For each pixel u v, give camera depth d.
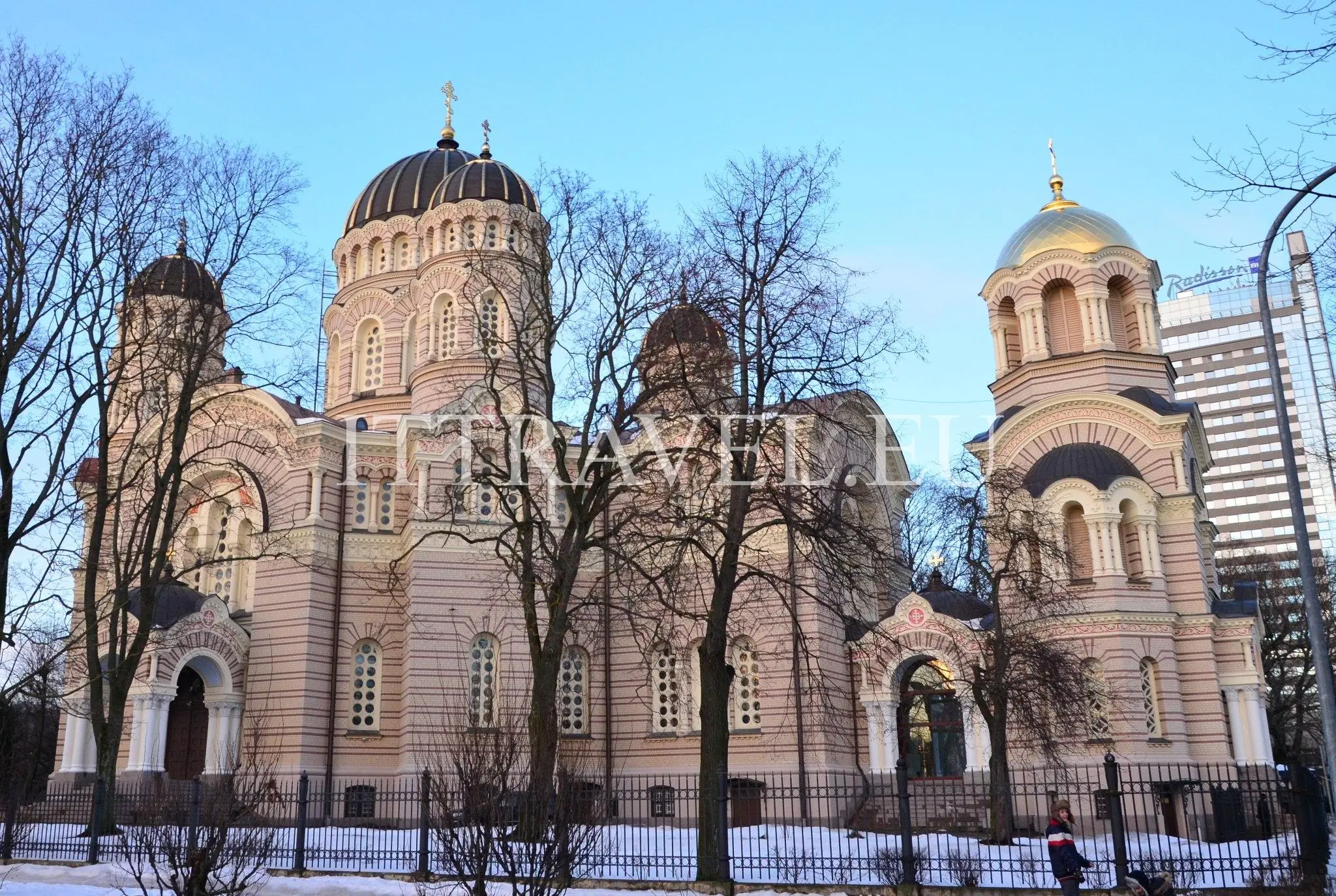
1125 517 47.22
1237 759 45.38
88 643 37.28
